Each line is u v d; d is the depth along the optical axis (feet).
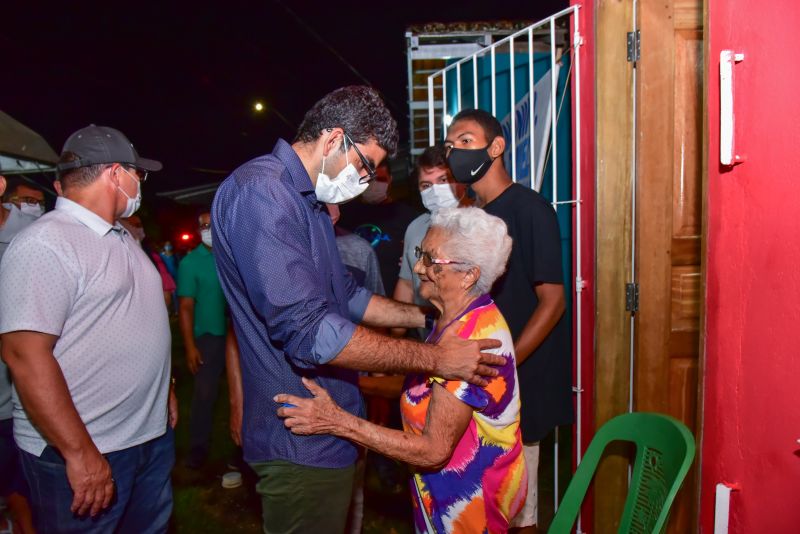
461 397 4.85
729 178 5.32
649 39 7.70
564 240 11.19
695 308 8.08
